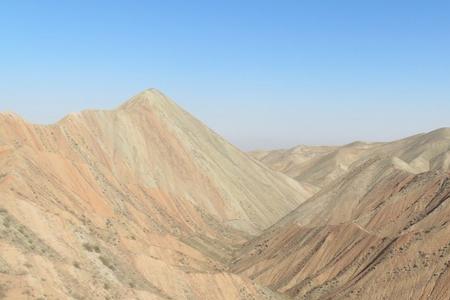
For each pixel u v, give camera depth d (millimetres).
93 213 83062
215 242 122625
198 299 69125
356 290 78938
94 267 58188
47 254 54562
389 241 85875
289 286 90438
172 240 98812
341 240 94000
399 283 76312
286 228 111250
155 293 62094
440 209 86438
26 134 103188
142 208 115812
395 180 107125
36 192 74875
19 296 45000
